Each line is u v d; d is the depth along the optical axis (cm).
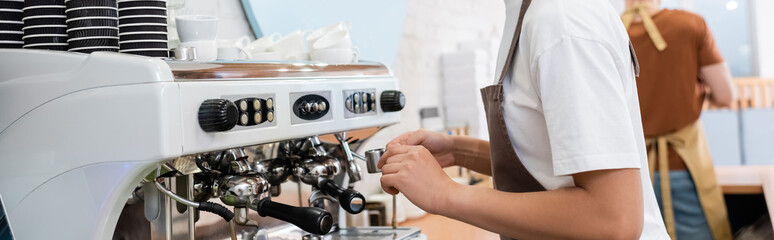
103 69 85
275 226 134
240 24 168
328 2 193
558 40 87
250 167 109
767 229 251
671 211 250
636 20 253
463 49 323
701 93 262
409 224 211
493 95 102
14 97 92
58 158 89
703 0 662
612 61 88
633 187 85
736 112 650
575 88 86
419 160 99
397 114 133
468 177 273
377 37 221
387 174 100
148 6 109
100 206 86
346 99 117
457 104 301
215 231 120
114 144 85
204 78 89
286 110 103
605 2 94
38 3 105
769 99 641
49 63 90
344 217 148
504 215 92
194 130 86
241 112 94
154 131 82
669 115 247
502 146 101
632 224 84
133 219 107
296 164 122
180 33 113
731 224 277
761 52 652
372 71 128
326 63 116
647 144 254
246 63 98
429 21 288
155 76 82
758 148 646
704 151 250
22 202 92
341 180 138
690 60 246
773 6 641
